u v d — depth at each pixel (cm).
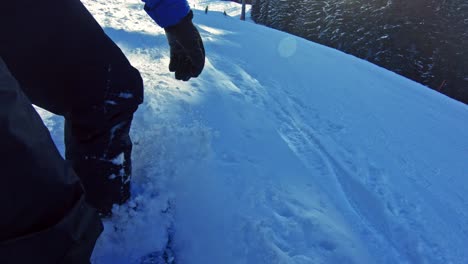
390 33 2895
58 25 95
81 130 113
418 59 2833
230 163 229
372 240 233
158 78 352
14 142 59
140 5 1191
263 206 200
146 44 531
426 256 248
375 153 434
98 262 132
